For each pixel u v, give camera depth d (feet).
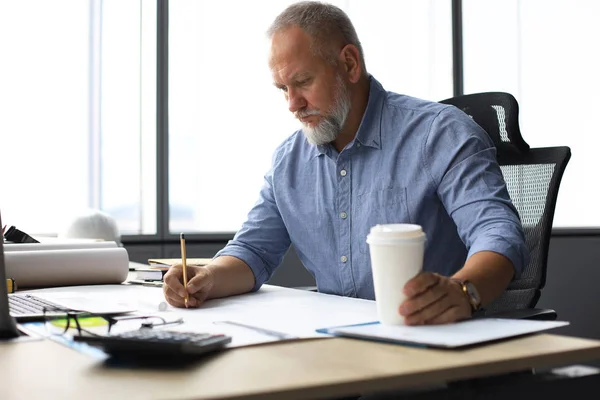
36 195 10.48
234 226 11.68
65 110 10.66
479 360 2.61
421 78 12.73
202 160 11.48
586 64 13.70
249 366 2.59
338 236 5.48
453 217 4.82
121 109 11.03
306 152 5.75
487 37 13.17
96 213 7.91
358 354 2.76
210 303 4.52
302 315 3.83
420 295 3.23
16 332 3.20
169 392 2.25
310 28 5.11
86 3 10.76
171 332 2.94
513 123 6.07
